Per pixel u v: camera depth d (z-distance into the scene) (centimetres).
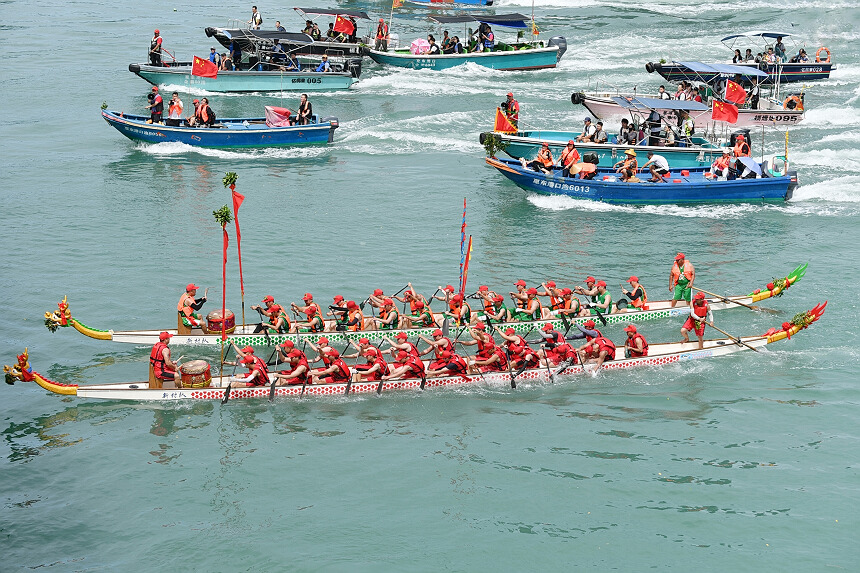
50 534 2027
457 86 6419
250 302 3186
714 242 3834
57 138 5181
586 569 1948
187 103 5872
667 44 7544
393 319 2950
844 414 2548
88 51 7131
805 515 2114
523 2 9450
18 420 2486
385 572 1938
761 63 6397
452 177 4697
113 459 2314
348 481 2242
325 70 6256
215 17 8538
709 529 2070
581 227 4019
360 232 3881
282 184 4512
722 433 2459
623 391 2694
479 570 1947
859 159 4988
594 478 2256
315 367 2844
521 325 3022
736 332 3033
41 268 3441
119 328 2978
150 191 4356
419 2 9338
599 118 5384
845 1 9181
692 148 4650
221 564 1952
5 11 8644
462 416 2550
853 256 3644
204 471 2270
